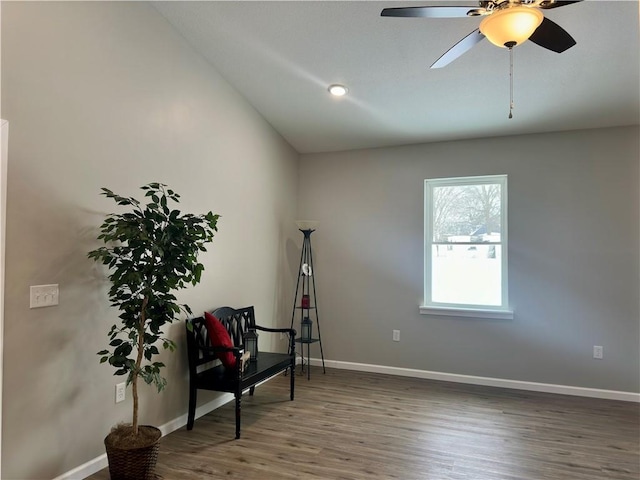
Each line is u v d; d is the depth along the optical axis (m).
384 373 4.77
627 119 3.89
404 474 2.55
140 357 2.43
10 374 2.08
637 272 3.92
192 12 3.02
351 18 2.94
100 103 2.58
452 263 4.62
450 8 1.99
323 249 5.10
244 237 4.10
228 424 3.28
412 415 3.50
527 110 3.87
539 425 3.31
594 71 3.25
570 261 4.12
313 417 3.44
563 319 4.13
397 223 4.80
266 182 4.52
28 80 2.17
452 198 4.66
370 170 4.95
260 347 4.39
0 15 2.05
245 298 4.11
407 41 3.12
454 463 2.70
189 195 3.34
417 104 3.94
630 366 3.92
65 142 2.36
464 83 3.56
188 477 2.48
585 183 4.10
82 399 2.45
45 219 2.25
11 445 2.08
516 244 4.30
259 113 4.37
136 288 2.46
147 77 2.94
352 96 3.92
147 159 2.94
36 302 2.20
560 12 2.67
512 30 1.95
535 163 4.28
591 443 3.00
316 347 5.09
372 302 4.86
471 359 4.43
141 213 2.48
